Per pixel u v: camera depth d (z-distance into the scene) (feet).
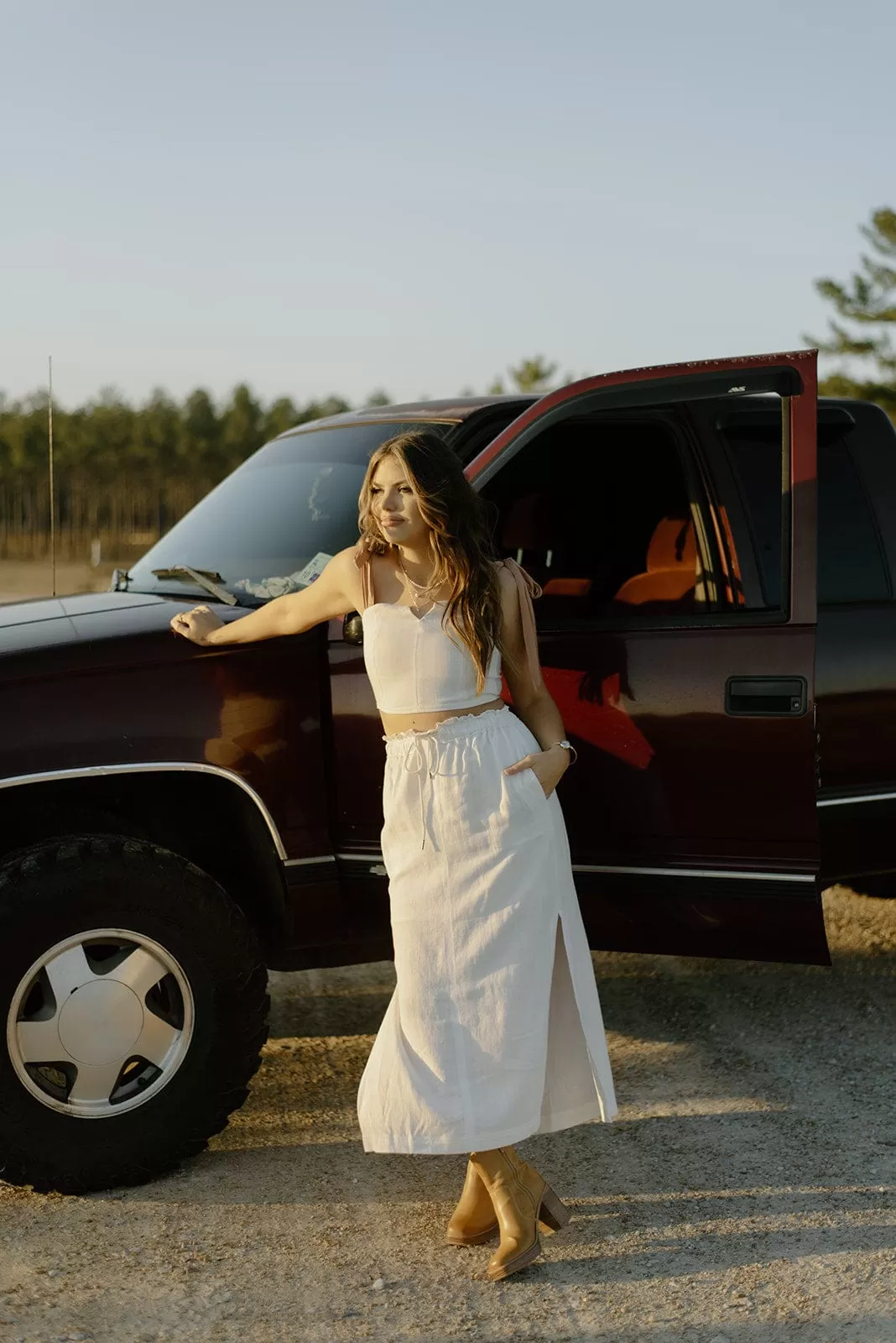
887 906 19.01
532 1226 9.48
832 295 108.37
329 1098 12.60
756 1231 10.03
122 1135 10.61
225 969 10.84
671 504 14.69
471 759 9.39
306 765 11.29
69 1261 9.65
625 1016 14.75
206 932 10.75
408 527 9.43
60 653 10.59
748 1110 12.24
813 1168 11.07
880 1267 9.50
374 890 11.46
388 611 9.55
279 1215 10.36
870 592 13.37
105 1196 10.68
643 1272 9.49
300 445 14.74
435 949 9.39
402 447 9.40
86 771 10.47
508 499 14.66
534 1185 9.63
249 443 189.57
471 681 9.51
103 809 11.50
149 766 10.66
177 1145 10.82
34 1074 10.42
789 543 11.17
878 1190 10.66
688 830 11.39
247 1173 11.09
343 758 11.30
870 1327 8.75
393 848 9.61
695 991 15.55
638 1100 12.50
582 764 11.56
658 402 11.44
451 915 9.36
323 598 10.13
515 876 9.38
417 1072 9.38
